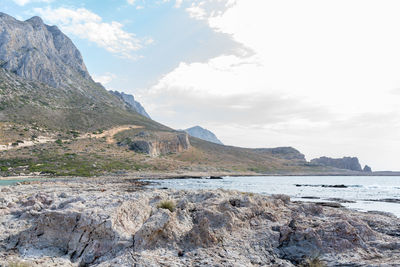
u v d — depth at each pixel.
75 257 12.35
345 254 12.09
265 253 12.34
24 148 123.56
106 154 140.88
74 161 117.62
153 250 12.03
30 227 14.05
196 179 115.31
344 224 13.79
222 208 16.33
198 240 12.80
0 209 18.62
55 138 149.12
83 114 199.62
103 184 61.69
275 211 17.84
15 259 11.54
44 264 11.10
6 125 141.12
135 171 121.81
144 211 15.61
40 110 177.00
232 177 145.00
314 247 12.59
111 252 11.92
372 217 20.55
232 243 13.08
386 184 112.94
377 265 10.18
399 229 17.00
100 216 13.59
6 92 178.50
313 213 18.50
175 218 14.33
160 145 181.88
